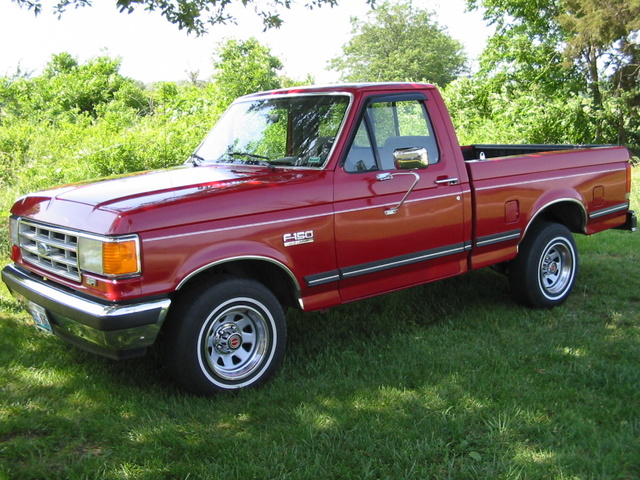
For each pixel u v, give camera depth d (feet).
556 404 12.27
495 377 13.53
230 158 16.14
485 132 48.01
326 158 14.17
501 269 19.33
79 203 12.57
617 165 20.27
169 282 11.84
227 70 54.60
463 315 17.99
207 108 41.63
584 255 24.73
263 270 14.07
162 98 67.36
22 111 75.97
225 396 12.75
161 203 11.92
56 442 10.93
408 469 10.13
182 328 12.14
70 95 75.41
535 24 84.02
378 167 14.88
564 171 18.58
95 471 9.96
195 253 12.09
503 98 57.06
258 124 16.21
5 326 16.37
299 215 13.41
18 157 39.60
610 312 18.03
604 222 20.02
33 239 13.65
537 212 17.84
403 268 15.42
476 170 16.51
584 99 59.26
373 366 14.28
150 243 11.61
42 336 15.83
